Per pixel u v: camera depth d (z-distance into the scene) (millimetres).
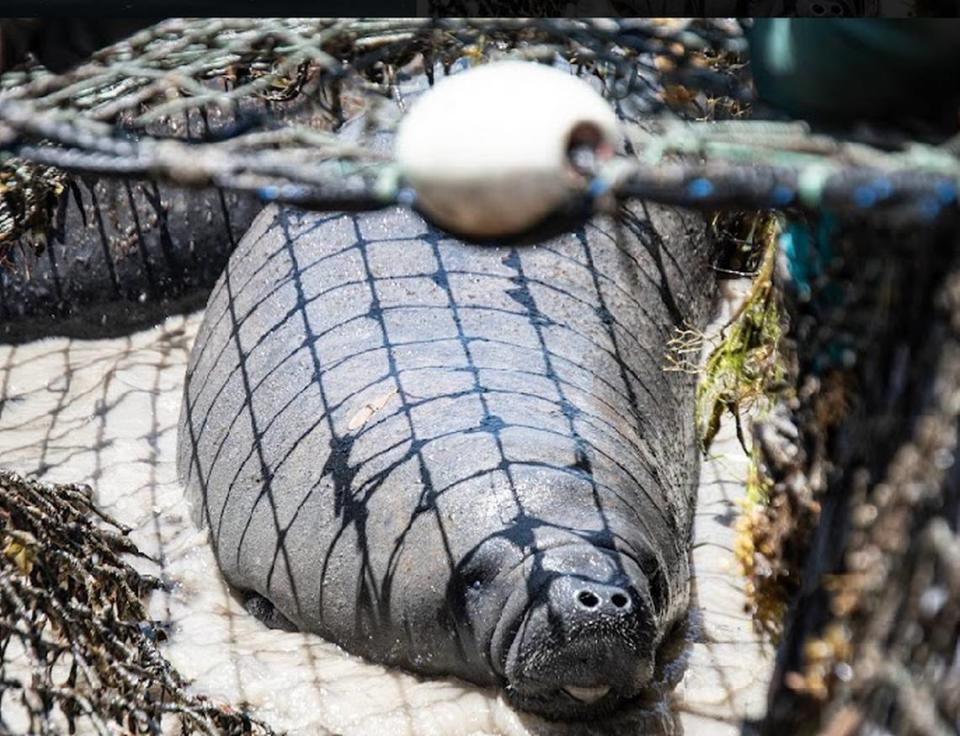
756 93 2441
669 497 5148
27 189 6746
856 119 2279
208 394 5562
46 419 6270
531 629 4191
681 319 6129
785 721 2531
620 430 5051
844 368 2500
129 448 6000
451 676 4625
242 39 3637
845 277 2500
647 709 4461
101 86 3635
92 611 3812
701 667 4699
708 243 6465
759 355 4387
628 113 3938
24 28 6414
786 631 2668
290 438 5031
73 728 3578
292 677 4633
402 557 4590
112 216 6914
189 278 7047
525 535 4395
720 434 6004
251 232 6062
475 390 4934
